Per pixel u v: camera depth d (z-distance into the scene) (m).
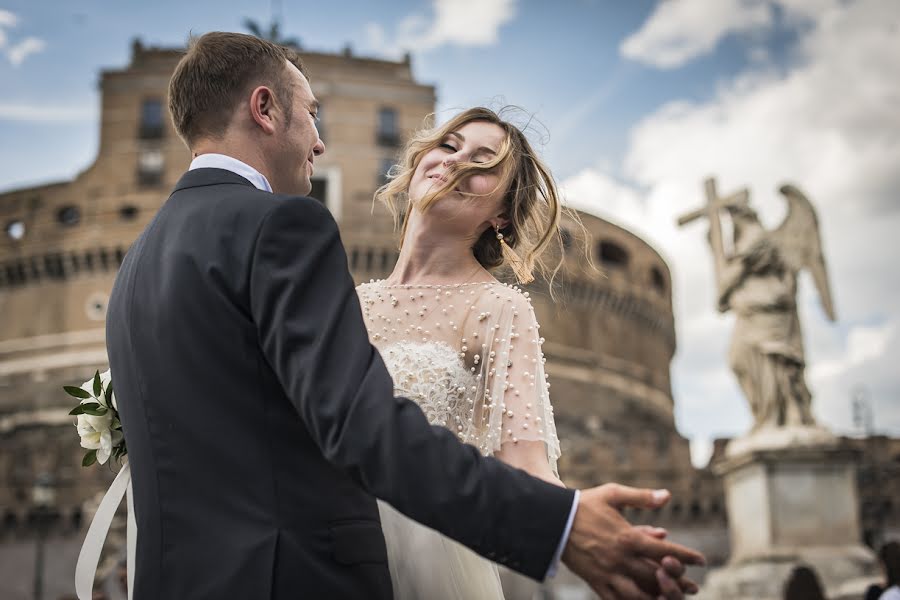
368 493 1.99
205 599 1.91
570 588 28.59
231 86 2.35
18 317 51.03
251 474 1.98
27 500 38.62
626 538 1.88
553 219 2.89
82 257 50.41
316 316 1.93
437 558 2.52
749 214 18.12
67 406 48.12
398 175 2.97
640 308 57.25
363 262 47.53
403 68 53.47
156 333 2.07
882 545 6.86
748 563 16.66
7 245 51.47
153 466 2.02
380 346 2.71
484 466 1.87
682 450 41.19
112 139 51.72
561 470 39.97
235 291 2.01
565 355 52.25
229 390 2.00
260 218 2.04
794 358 17.33
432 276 2.79
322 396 1.85
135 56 52.59
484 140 2.81
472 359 2.62
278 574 1.92
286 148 2.38
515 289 2.69
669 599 1.86
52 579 37.72
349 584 1.97
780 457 16.64
